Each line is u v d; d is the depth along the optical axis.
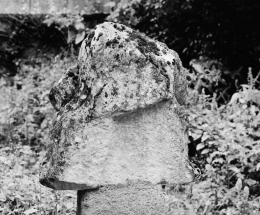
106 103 3.13
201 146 5.51
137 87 3.16
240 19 7.03
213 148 5.70
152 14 7.46
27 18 7.85
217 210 5.19
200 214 5.01
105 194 3.23
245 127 5.72
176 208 4.72
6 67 8.01
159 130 3.28
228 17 7.09
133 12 7.48
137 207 3.27
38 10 7.84
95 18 7.80
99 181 3.19
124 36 3.21
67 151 3.13
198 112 5.98
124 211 3.25
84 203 3.23
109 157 3.20
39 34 7.95
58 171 3.13
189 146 5.97
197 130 5.71
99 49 3.14
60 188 3.20
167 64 3.23
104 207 3.23
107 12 7.75
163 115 3.27
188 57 7.69
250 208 5.05
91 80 3.15
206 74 6.87
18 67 7.96
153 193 3.30
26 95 6.93
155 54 3.23
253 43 7.18
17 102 6.86
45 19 7.80
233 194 5.21
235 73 7.23
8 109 6.71
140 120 3.25
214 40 7.41
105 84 3.14
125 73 3.15
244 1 6.72
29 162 5.65
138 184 3.27
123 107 3.14
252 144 5.64
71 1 7.79
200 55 7.48
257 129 5.73
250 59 7.35
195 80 6.81
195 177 3.38
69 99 3.28
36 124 6.75
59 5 7.80
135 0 7.36
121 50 3.15
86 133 3.14
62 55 7.86
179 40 7.62
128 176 3.25
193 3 7.12
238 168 5.60
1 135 6.54
